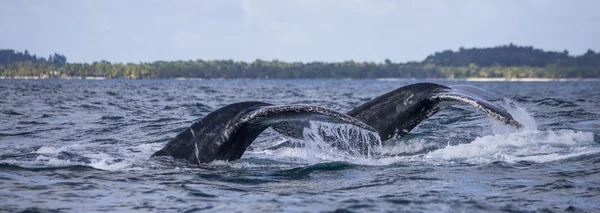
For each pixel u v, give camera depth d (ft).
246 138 131.54
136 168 129.70
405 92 148.36
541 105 332.60
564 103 352.90
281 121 126.21
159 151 135.74
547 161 137.69
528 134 164.86
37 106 323.57
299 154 144.56
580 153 145.07
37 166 131.34
